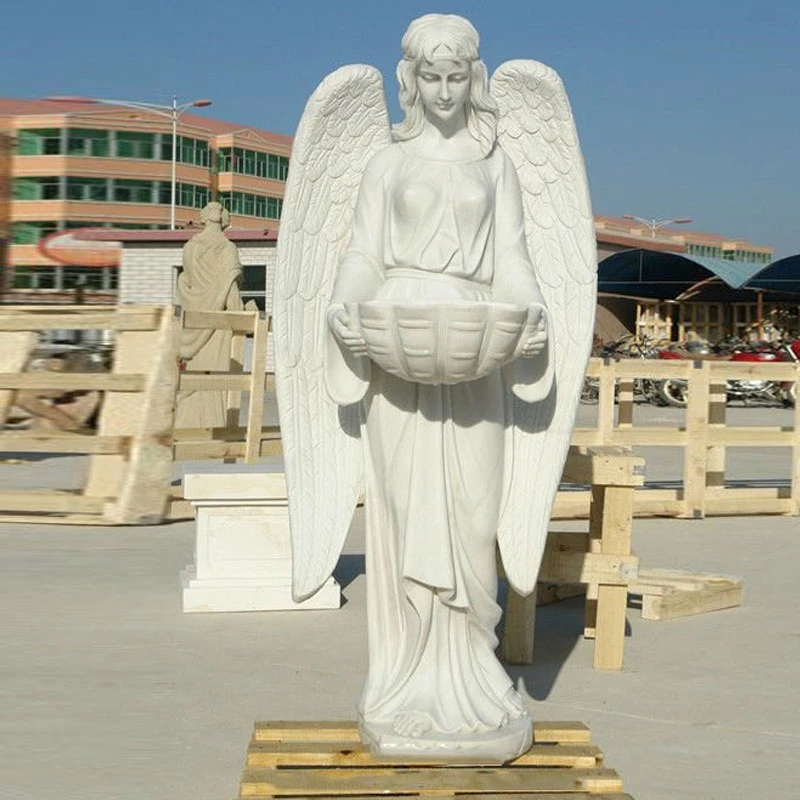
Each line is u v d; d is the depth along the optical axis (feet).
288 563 26.30
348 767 15.16
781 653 23.08
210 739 17.76
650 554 33.27
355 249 15.37
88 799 15.49
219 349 48.98
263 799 14.34
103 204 150.10
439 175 15.14
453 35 14.78
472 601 15.58
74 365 38.29
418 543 15.11
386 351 14.16
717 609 26.81
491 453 15.37
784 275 117.70
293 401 15.80
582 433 38.73
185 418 47.21
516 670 21.66
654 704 19.75
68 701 19.54
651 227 206.80
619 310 143.13
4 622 24.75
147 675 21.02
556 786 14.60
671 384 94.48
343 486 16.15
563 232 16.34
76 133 141.49
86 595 27.22
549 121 16.25
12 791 15.74
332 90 15.51
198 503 25.90
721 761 17.06
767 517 40.78
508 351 14.15
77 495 36.52
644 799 15.52
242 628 24.40
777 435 40.86
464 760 15.16
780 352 99.76
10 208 58.49
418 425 15.17
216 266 50.31
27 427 36.55
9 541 33.76
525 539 16.11
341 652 22.62
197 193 183.11
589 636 23.98
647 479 50.26
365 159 16.05
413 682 15.65
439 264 15.05
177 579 28.99
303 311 15.90
